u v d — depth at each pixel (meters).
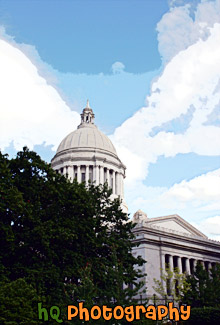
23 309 32.28
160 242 81.75
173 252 84.50
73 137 111.06
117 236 56.34
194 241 91.12
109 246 52.84
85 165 104.50
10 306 31.97
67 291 41.16
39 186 49.09
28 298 33.84
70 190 50.16
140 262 56.94
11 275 43.19
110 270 36.84
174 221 95.56
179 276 68.06
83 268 45.94
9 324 30.41
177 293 69.06
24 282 35.09
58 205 48.44
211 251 95.00
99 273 46.94
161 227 84.25
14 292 33.22
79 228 48.66
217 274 65.25
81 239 49.00
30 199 47.78
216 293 60.19
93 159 105.12
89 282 35.25
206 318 51.94
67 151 107.12
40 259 45.00
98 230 55.34
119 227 58.31
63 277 45.22
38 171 50.69
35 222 44.81
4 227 41.97
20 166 49.31
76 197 50.22
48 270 43.34
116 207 58.81
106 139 113.19
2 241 43.28
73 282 47.94
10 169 48.00
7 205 42.75
